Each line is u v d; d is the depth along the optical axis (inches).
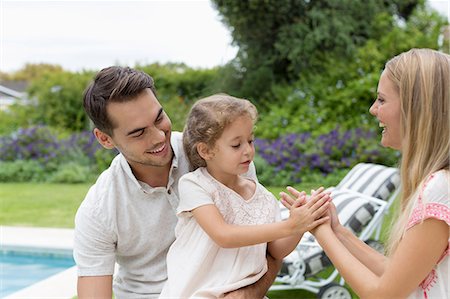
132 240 89.7
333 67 454.6
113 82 81.2
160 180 88.8
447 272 68.3
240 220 82.6
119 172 88.8
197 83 508.7
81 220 89.0
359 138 372.5
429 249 67.2
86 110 84.1
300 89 453.1
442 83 69.3
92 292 87.4
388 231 82.2
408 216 70.1
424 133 69.6
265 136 420.2
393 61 73.6
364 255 80.8
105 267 88.7
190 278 79.4
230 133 78.9
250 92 473.4
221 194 81.8
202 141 80.6
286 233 75.6
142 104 81.0
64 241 252.1
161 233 89.5
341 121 410.3
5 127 518.0
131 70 83.6
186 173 89.7
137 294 91.0
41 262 244.8
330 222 81.4
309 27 472.7
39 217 305.3
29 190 394.6
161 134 82.3
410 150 71.2
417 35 448.1
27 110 525.0
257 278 81.2
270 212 85.2
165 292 81.4
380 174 187.8
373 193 179.3
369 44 450.6
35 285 182.5
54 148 458.0
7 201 353.7
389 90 72.9
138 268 91.7
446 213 66.1
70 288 178.9
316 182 361.7
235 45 488.4
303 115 424.2
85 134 469.4
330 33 463.8
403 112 71.0
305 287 159.8
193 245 81.3
